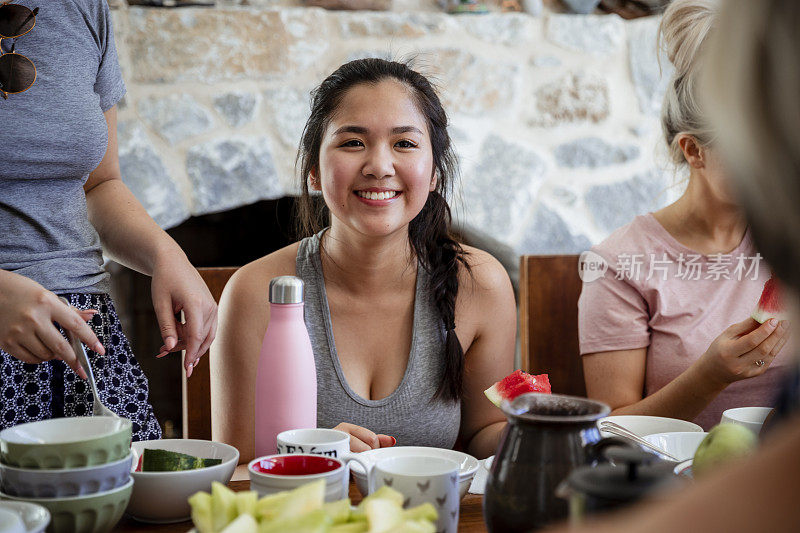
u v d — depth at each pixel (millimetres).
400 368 1340
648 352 1560
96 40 1292
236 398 1321
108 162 1376
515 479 664
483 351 1415
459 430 1467
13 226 1184
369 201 1230
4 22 1153
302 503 617
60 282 1197
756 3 339
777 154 335
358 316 1336
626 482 554
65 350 981
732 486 318
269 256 1379
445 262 1355
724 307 1536
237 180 2807
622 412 1380
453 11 2945
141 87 2723
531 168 3016
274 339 980
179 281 1120
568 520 642
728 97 349
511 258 3059
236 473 1062
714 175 1430
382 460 775
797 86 326
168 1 2709
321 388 1313
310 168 1355
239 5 2797
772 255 355
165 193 2756
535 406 692
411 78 1294
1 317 976
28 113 1169
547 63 3008
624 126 3076
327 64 2850
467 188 2984
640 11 3102
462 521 826
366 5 2875
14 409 1153
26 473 714
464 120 2971
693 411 1334
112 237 1273
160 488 793
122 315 3037
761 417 1008
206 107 2771
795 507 304
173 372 3084
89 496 718
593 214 3070
